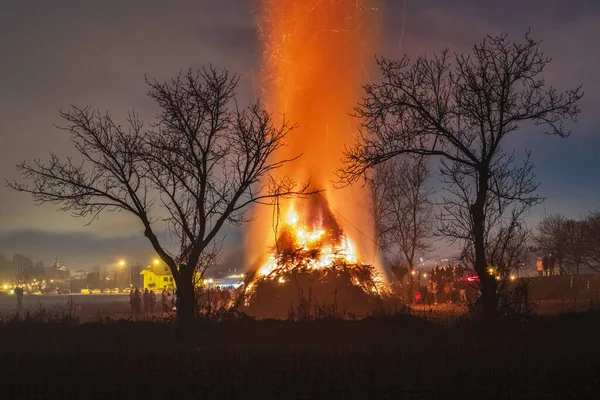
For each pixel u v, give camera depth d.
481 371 13.41
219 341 21.41
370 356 15.80
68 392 12.17
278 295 35.88
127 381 13.08
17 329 24.25
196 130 24.47
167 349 19.45
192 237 24.23
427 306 39.28
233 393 11.42
